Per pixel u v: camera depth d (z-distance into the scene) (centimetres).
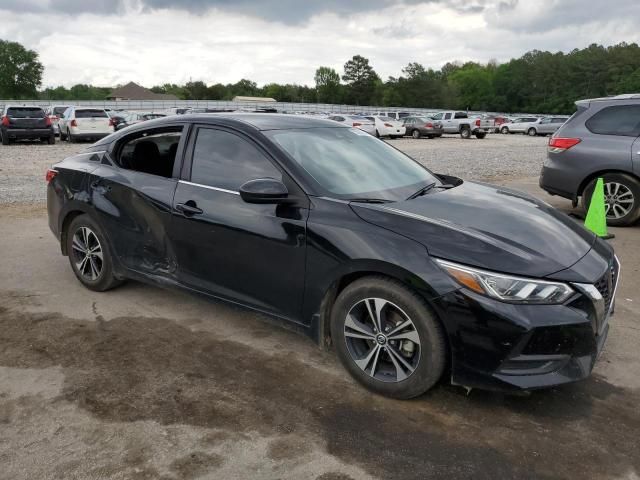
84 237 477
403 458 269
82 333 403
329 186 352
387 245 305
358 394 325
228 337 399
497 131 4703
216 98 13275
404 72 11444
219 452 272
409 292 300
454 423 297
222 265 378
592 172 749
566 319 283
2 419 297
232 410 308
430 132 3350
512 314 279
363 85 11788
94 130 2317
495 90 12131
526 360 284
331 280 325
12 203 877
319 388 331
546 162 802
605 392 330
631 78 10294
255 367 356
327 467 262
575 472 261
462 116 3738
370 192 360
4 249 613
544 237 321
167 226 404
